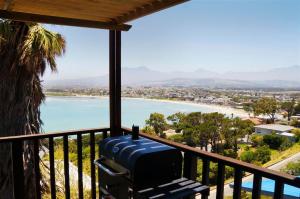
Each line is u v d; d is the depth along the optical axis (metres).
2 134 5.82
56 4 2.23
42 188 5.41
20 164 2.34
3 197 5.63
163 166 1.74
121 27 2.72
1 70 5.71
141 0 2.12
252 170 1.59
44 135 2.43
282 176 1.44
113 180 1.87
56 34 5.83
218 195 1.83
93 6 2.29
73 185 4.57
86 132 2.66
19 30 5.52
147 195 1.57
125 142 1.95
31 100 6.07
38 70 6.00
